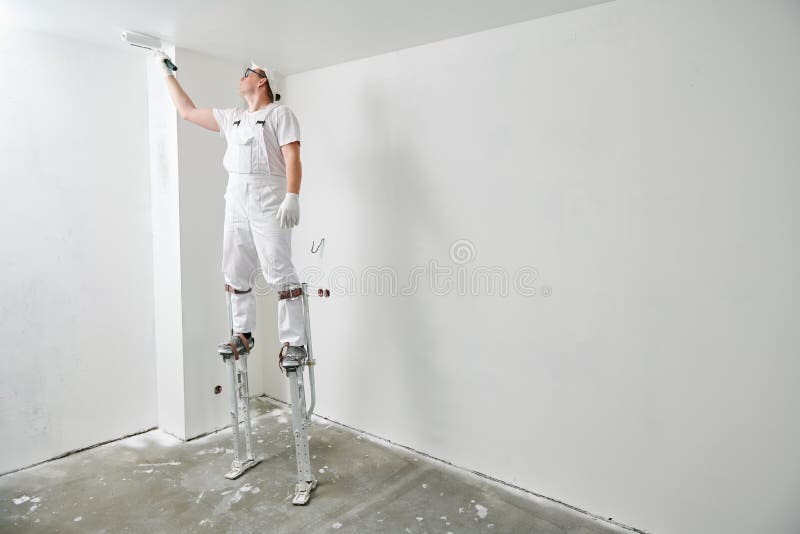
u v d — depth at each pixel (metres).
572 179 2.19
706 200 1.89
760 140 1.77
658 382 2.05
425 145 2.65
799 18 1.67
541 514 2.27
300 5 2.11
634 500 2.15
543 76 2.22
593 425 2.23
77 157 2.68
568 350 2.27
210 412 3.07
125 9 2.19
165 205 2.89
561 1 2.03
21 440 2.58
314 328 3.30
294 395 2.31
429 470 2.65
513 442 2.48
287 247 2.36
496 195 2.42
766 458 1.85
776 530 1.86
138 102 2.89
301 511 2.27
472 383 2.60
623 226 2.08
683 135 1.91
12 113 2.44
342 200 3.05
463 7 2.10
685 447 2.01
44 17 2.30
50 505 2.29
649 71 1.96
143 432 3.06
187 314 2.89
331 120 3.07
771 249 1.79
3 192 2.44
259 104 2.41
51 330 2.64
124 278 2.91
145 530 2.13
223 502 2.34
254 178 2.32
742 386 1.88
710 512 1.98
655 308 2.03
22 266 2.53
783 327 1.79
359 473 2.61
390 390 2.95
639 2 1.96
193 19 2.31
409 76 2.68
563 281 2.26
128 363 2.96
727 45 1.80
